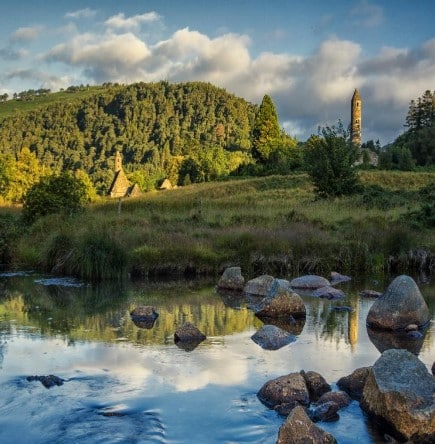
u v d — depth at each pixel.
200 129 187.88
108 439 6.25
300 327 11.38
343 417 6.92
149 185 97.94
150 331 10.87
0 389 7.64
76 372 8.36
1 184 63.75
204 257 18.14
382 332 11.08
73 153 172.12
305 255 18.98
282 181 52.59
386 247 19.62
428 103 105.62
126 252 17.64
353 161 34.91
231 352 9.48
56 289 15.44
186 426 6.61
